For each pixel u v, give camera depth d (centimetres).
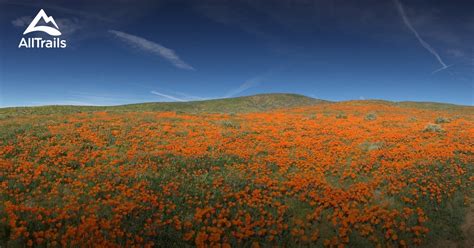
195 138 1911
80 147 1512
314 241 805
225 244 741
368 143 1809
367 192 1066
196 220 856
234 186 1117
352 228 857
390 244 791
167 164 1326
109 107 5241
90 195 982
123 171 1216
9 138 1594
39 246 695
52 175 1134
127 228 786
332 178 1262
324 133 2203
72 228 744
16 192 948
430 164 1347
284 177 1267
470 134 1986
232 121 2805
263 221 852
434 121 2892
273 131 2255
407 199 991
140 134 1902
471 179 1170
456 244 804
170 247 739
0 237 719
